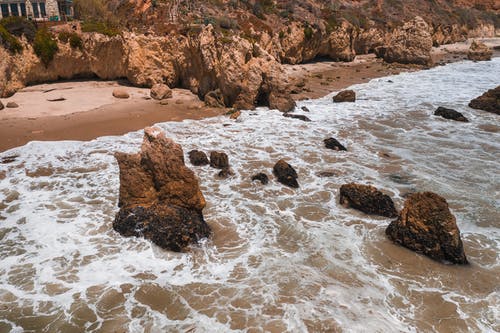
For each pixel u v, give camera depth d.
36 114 20.69
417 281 9.16
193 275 9.22
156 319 7.95
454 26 63.47
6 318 7.93
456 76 35.31
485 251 10.38
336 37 42.12
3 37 24.17
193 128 19.59
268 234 10.90
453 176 14.77
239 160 15.82
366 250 10.25
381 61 44.03
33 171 14.47
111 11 37.66
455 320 8.02
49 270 9.30
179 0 37.75
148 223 10.42
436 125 20.81
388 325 7.83
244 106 22.98
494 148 17.70
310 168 15.22
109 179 13.92
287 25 39.03
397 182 14.17
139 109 22.28
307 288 8.81
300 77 33.00
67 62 27.28
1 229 10.89
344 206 12.36
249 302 8.38
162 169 10.84
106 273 9.23
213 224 11.30
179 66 26.78
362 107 24.03
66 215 11.62
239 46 23.36
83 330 7.67
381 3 60.75
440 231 9.91
